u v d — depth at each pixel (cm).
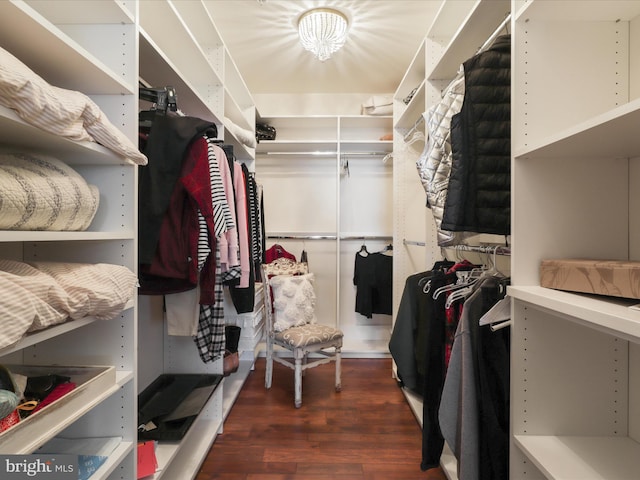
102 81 90
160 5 122
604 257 92
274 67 260
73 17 94
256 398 214
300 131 312
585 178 92
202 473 145
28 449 62
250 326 228
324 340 213
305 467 150
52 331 68
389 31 213
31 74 59
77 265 80
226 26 209
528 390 91
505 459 97
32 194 64
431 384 135
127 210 97
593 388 92
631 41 90
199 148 118
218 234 121
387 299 293
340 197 312
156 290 122
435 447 131
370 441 169
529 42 91
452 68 171
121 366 99
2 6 59
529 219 92
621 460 82
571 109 91
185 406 150
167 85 137
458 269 165
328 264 313
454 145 110
